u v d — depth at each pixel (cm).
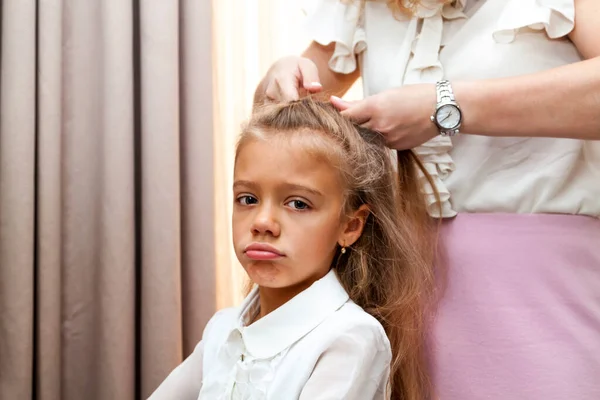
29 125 135
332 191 78
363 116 87
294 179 76
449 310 87
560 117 80
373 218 86
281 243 75
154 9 143
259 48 158
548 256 84
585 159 88
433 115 84
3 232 135
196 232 149
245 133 81
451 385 86
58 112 139
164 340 142
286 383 74
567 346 82
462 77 92
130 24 143
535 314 83
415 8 95
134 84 151
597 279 84
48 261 138
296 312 77
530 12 88
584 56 89
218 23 158
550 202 86
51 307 138
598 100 78
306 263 76
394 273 86
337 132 80
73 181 144
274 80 98
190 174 149
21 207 134
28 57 135
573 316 83
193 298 149
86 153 145
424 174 90
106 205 141
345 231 83
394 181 88
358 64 108
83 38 145
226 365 81
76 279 145
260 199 77
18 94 134
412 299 87
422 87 85
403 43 96
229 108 157
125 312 142
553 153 87
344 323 74
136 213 150
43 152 137
